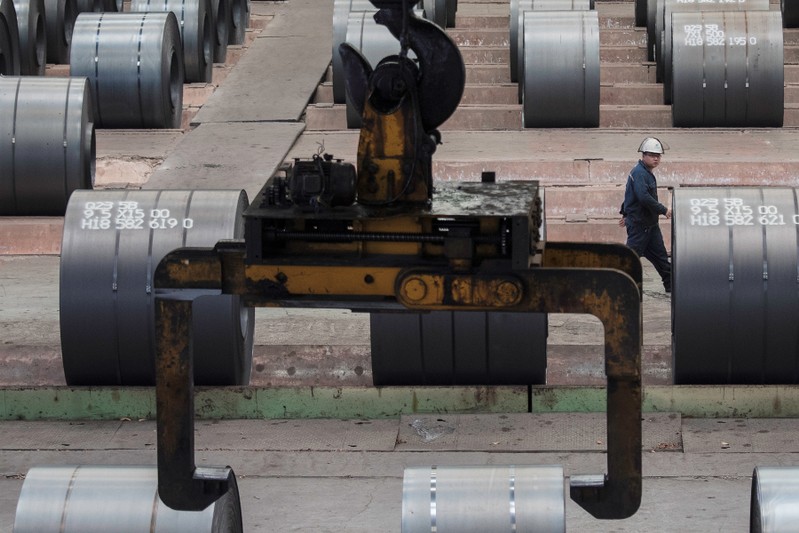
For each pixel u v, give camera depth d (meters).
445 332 16.28
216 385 16.72
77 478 11.65
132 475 11.69
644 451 15.45
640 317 10.34
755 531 11.60
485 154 25.75
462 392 16.48
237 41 37.00
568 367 17.27
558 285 10.36
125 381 16.69
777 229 16.12
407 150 10.53
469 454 15.45
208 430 16.23
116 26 29.20
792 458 15.14
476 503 11.48
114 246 16.27
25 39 32.19
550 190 24.25
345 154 26.03
